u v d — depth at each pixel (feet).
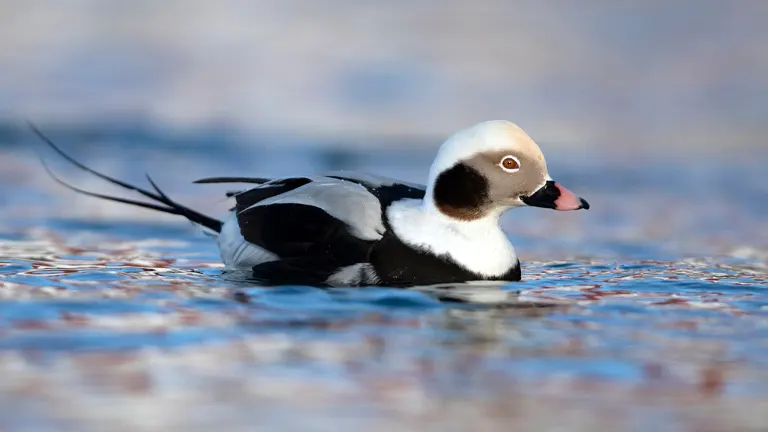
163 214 51.57
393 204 35.60
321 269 34.68
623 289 34.53
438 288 33.65
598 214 53.98
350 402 22.84
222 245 37.81
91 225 48.24
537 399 23.15
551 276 37.06
